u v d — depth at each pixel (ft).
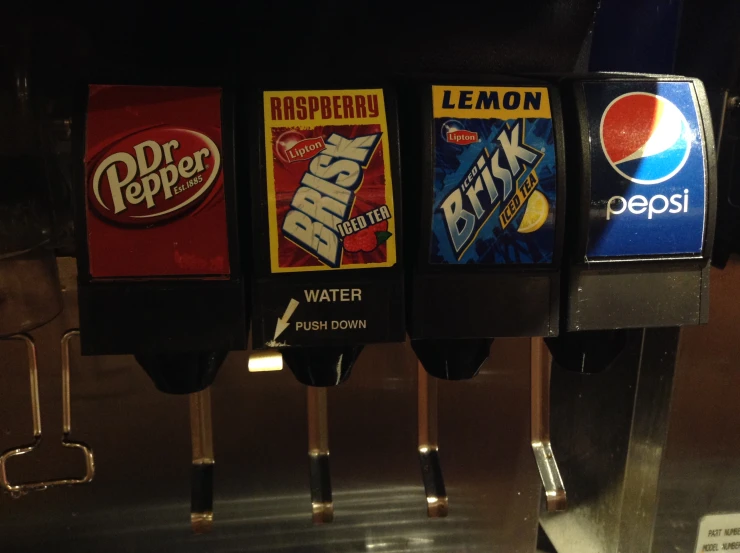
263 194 1.31
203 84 1.35
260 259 1.32
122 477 2.17
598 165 1.38
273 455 2.25
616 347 1.61
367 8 1.81
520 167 1.37
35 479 2.09
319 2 1.78
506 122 1.37
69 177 1.60
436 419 2.24
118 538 2.21
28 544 2.15
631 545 2.39
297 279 1.34
